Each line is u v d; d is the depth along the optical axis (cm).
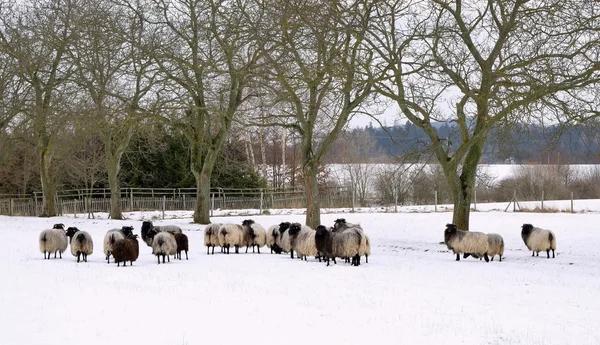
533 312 1210
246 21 2964
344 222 2206
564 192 6569
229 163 5972
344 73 2533
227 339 964
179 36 3419
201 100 3481
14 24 3991
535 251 2383
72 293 1335
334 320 1119
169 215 4753
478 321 1127
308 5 2573
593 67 2102
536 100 2214
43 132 4253
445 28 2494
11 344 904
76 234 1991
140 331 1000
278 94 2852
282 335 998
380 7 2573
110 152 4106
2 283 1462
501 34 2423
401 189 6022
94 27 3400
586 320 1142
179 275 1662
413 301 1312
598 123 2292
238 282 1545
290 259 2081
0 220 3800
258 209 5244
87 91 3803
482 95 2362
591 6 2206
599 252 2539
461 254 2381
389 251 2516
